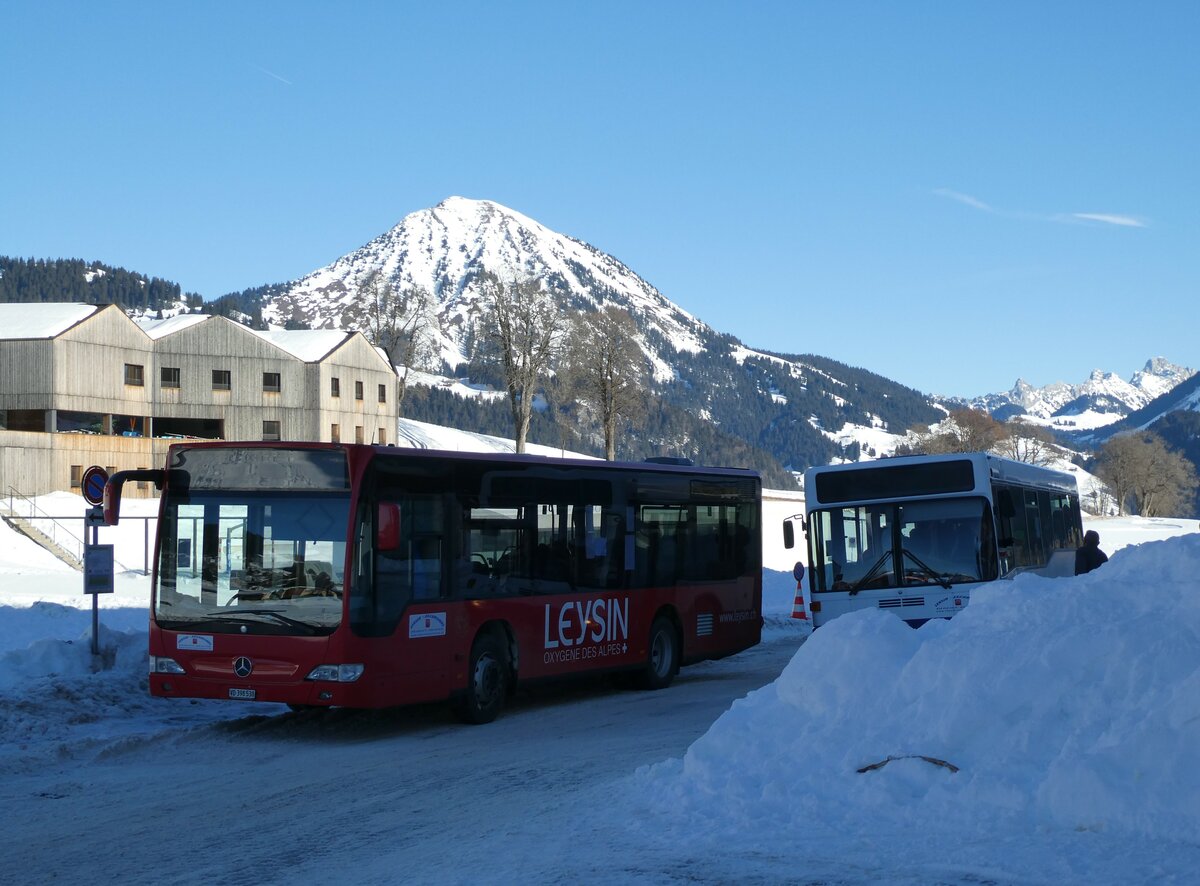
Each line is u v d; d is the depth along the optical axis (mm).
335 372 85750
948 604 17625
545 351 102000
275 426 82438
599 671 17312
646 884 6879
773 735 9305
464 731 14516
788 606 34250
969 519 17781
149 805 10141
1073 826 7316
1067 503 25422
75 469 71812
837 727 9000
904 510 18078
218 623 13820
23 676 15766
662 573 18844
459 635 14828
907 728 8594
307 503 13797
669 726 14281
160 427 82188
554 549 16656
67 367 73312
